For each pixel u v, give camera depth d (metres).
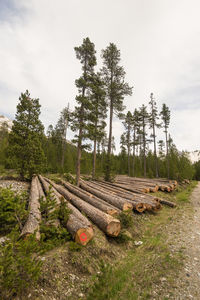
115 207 7.22
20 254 2.75
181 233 5.52
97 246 4.45
